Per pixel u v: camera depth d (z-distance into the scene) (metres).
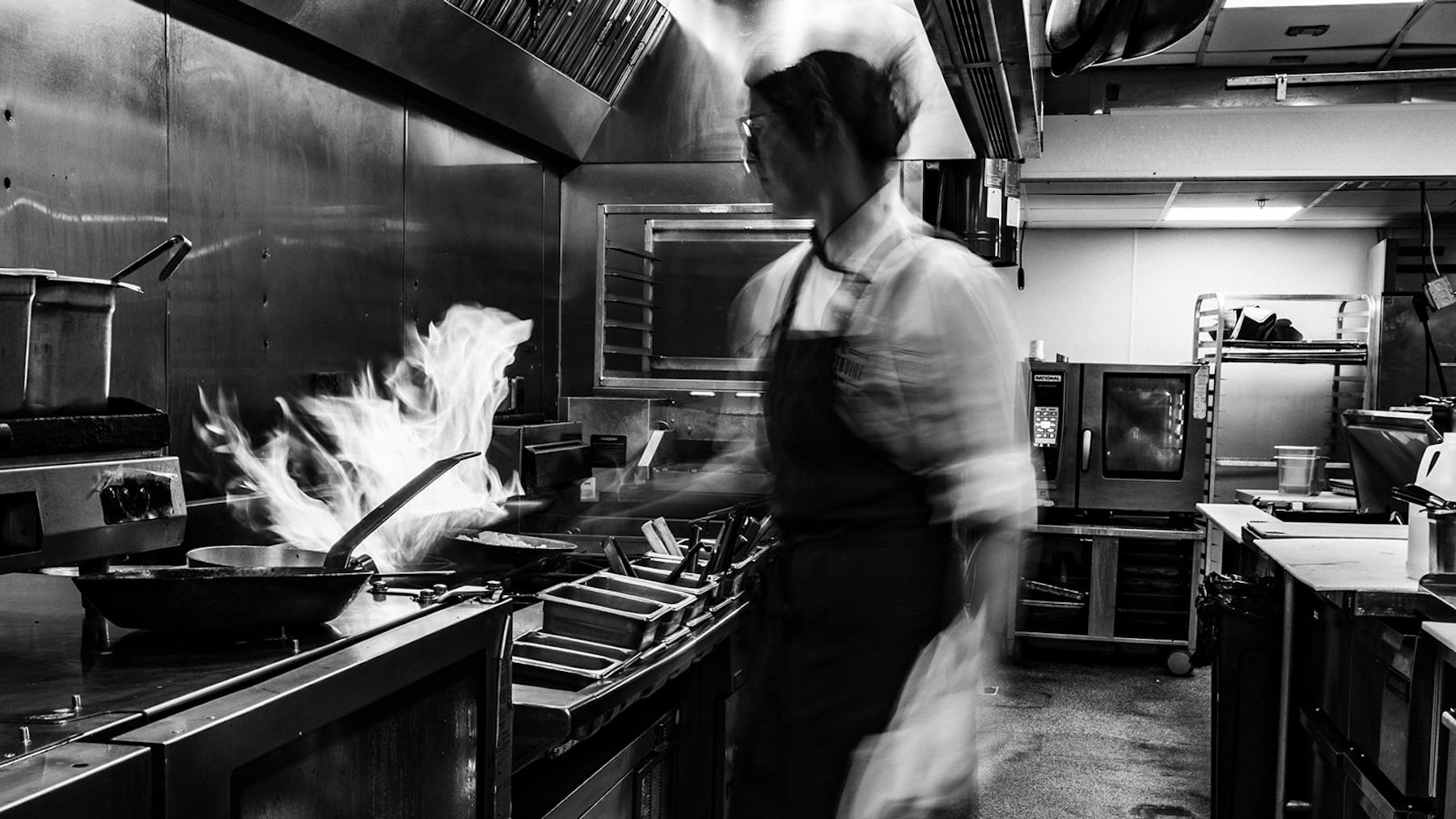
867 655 1.78
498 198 3.97
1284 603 3.40
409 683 1.37
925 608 1.76
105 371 1.27
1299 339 6.52
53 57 2.10
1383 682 2.78
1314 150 5.86
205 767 1.03
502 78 3.53
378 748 1.34
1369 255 7.31
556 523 4.20
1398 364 6.32
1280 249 7.50
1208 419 6.32
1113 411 5.98
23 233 2.05
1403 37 5.40
